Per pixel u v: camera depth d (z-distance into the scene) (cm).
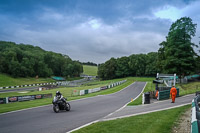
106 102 1928
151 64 9581
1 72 8606
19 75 8975
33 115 1131
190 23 4291
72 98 2333
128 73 10844
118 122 830
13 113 1212
